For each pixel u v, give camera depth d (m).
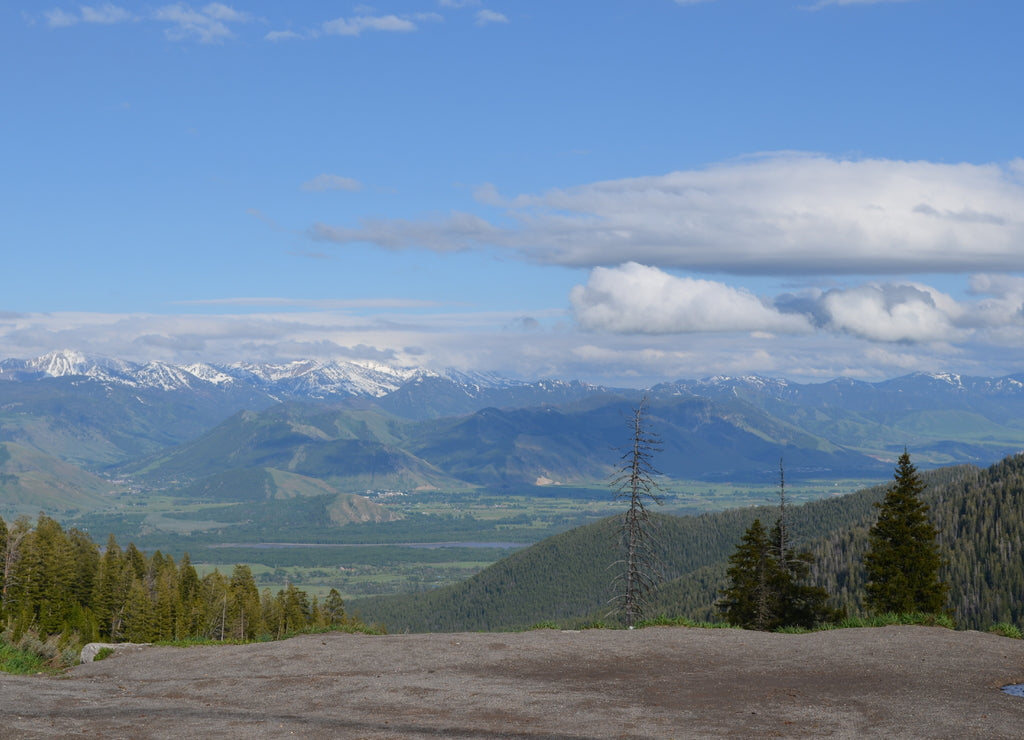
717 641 29.48
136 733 17.66
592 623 37.19
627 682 22.91
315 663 25.97
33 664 28.16
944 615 34.91
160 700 21.23
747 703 20.30
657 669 24.77
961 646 27.41
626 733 17.61
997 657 25.81
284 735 17.56
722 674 23.97
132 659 28.62
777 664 25.41
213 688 22.69
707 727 18.06
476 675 23.94
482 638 30.31
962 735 17.20
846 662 25.38
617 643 29.06
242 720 18.91
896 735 17.27
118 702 20.92
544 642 29.25
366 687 22.39
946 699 20.36
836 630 31.97
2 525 110.62
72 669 27.80
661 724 18.36
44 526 121.12
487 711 19.67
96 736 17.33
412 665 25.41
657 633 31.44
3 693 21.50
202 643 34.16
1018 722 18.17
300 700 21.06
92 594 122.75
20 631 32.09
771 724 18.28
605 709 19.78
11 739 16.88
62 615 107.75
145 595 115.81
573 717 19.03
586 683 22.78
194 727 18.23
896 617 34.56
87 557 140.50
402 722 18.67
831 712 19.31
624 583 60.19
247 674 24.66
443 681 23.12
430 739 17.23
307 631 36.84
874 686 22.02
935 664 24.77
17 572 108.31
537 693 21.56
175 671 25.83
